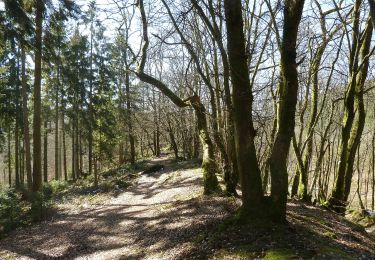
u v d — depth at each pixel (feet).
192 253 24.22
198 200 39.47
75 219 47.34
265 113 44.34
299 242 22.47
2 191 59.36
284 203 25.03
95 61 92.58
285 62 24.25
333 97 59.36
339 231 29.68
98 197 62.75
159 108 95.09
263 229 24.02
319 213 36.70
